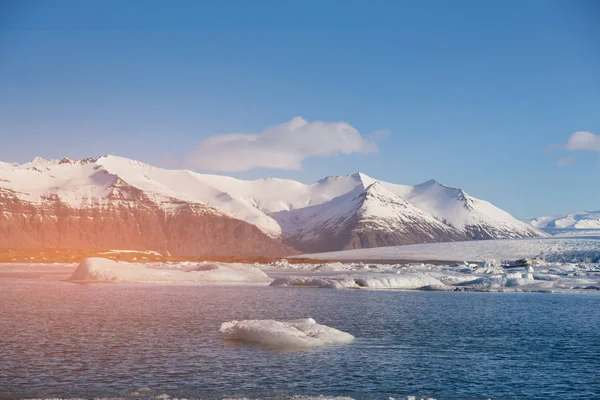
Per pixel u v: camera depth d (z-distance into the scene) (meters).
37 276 100.56
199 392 22.20
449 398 22.28
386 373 25.92
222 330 34.50
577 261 174.12
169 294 65.69
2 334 34.69
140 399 21.09
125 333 35.50
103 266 89.19
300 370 26.08
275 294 69.69
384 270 135.38
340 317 46.47
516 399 22.27
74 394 21.77
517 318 47.25
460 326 41.84
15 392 21.98
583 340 35.69
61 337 33.81
